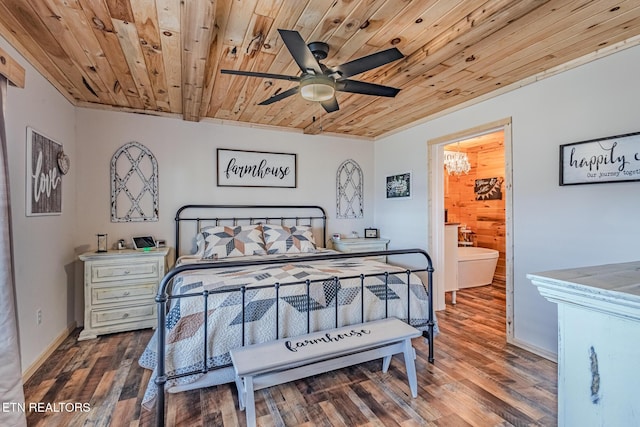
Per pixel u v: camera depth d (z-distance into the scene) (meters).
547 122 2.41
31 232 2.20
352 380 2.11
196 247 3.60
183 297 1.82
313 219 4.27
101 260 2.83
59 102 2.69
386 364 2.21
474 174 5.41
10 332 1.56
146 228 3.38
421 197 3.75
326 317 2.07
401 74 2.38
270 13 1.70
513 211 2.66
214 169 3.69
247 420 1.52
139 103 3.16
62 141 2.75
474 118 3.02
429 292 2.37
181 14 1.65
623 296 0.59
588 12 1.65
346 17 1.74
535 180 2.50
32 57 2.18
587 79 2.17
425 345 2.64
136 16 1.72
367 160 4.64
